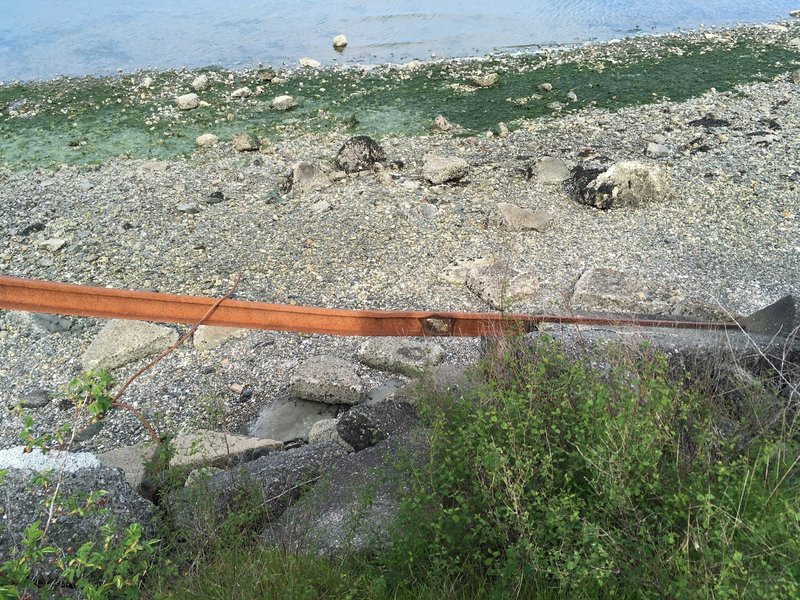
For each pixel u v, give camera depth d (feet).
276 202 34.35
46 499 13.41
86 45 63.16
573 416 12.66
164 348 24.98
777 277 27.07
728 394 14.75
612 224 31.48
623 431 11.25
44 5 77.10
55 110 48.06
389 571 11.48
